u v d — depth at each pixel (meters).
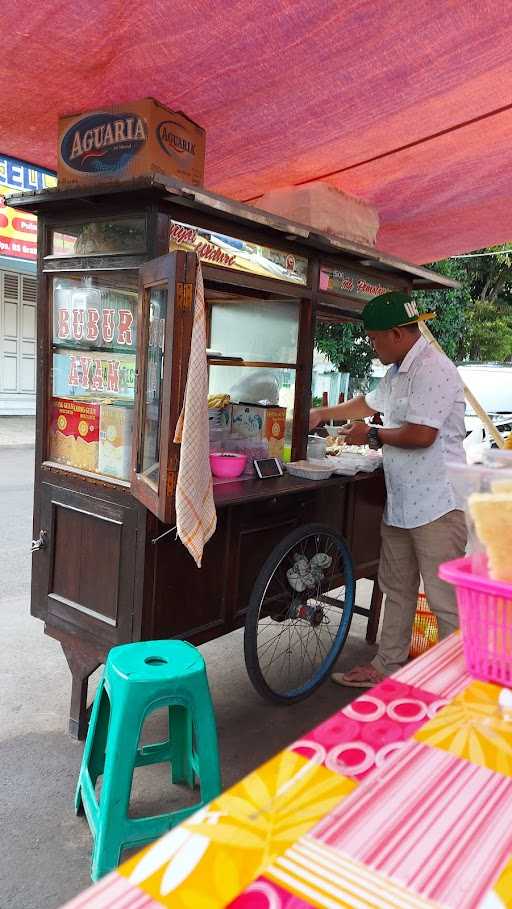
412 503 3.00
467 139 3.25
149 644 2.25
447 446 2.96
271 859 0.65
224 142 3.29
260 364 3.21
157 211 2.39
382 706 0.98
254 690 3.36
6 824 2.26
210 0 2.04
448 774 0.81
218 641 3.91
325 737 0.89
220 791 2.14
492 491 1.05
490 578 1.02
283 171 3.73
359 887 0.62
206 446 2.08
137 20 2.15
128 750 1.96
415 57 2.49
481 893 0.62
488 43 2.38
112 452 2.61
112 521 2.54
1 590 4.38
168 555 2.54
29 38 2.25
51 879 2.03
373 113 2.97
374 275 3.82
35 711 2.98
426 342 2.98
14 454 9.96
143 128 2.48
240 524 2.86
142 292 2.32
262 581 2.81
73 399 2.79
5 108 2.80
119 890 0.61
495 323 17.98
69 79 2.55
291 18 2.19
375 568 3.90
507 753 0.86
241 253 2.85
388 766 0.82
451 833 0.70
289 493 2.97
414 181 3.86
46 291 2.84
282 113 2.96
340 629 3.42
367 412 3.63
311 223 3.43
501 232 4.89
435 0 2.12
